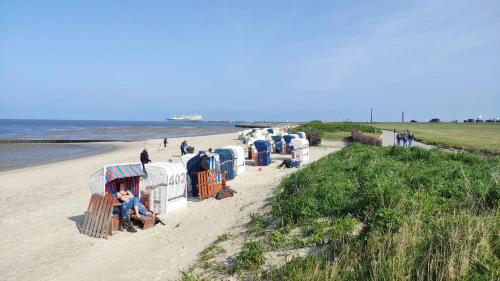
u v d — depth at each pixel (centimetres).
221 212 1294
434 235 662
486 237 615
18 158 3494
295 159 2439
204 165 1535
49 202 1573
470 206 842
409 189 984
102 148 4603
